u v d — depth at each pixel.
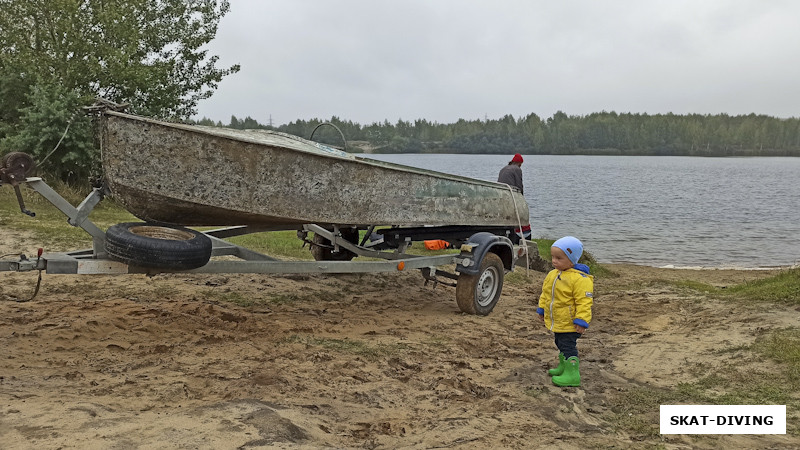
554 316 5.90
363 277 10.97
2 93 19.88
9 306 7.21
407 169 7.71
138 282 8.98
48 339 6.10
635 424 4.92
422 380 5.82
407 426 4.71
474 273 8.49
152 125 5.95
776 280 10.45
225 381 5.25
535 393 5.60
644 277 15.38
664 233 32.97
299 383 5.36
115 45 21.39
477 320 8.55
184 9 23.95
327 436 4.31
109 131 5.84
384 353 6.52
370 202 7.40
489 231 9.65
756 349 6.50
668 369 6.36
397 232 9.43
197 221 6.82
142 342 6.28
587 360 6.78
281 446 3.86
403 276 11.39
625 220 39.56
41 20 21.03
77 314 7.03
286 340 6.69
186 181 6.18
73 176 18.75
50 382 4.94
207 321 7.21
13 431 3.83
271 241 13.47
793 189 80.56
